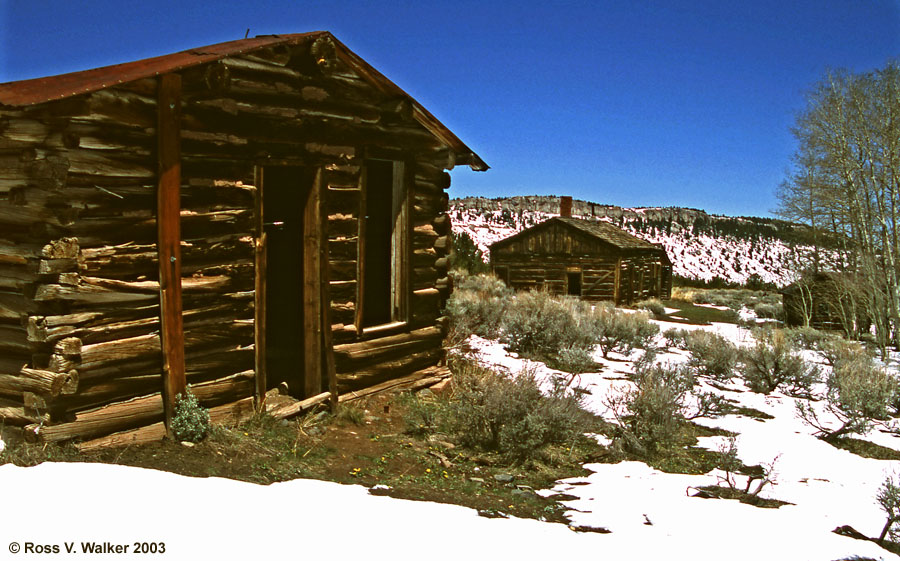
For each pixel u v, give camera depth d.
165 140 5.92
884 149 27.66
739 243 174.00
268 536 3.62
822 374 14.79
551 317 15.30
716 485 6.44
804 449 8.24
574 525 4.86
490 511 4.92
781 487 6.53
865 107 28.73
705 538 4.59
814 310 31.05
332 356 7.74
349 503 4.45
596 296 36.47
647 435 7.87
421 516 4.32
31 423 5.25
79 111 5.21
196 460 5.48
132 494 4.11
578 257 37.00
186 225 6.26
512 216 169.50
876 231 29.00
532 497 5.68
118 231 5.69
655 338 20.30
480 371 10.46
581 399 8.65
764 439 8.63
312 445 6.54
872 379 11.12
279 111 7.11
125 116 5.61
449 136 9.51
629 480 6.47
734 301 43.06
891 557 4.55
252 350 7.01
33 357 5.28
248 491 4.47
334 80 7.79
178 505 3.98
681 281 76.12
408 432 7.52
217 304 6.59
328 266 7.77
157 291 5.95
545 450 7.34
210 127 6.42
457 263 40.56
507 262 38.97
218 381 6.62
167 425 5.96
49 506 3.78
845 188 30.14
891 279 25.64
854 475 7.21
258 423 6.71
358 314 8.34
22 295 5.34
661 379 10.45
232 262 6.76
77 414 5.36
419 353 9.60
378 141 8.48
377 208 10.21
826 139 30.14
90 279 5.39
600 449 7.68
